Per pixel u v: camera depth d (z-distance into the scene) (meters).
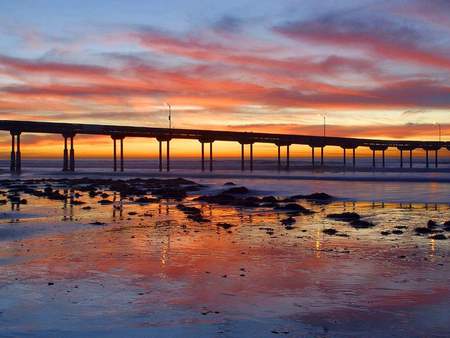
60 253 18.78
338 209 34.62
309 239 21.97
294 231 24.42
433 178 68.12
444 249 19.59
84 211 33.53
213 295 13.33
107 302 12.73
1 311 12.01
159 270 16.06
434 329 10.81
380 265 16.73
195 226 26.27
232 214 32.00
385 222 27.69
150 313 11.89
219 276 15.27
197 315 11.75
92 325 11.07
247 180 69.81
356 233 23.70
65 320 11.39
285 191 50.53
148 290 13.80
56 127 98.94
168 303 12.66
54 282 14.60
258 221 28.41
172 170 117.12
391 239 21.95
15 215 31.05
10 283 14.47
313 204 38.22
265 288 13.96
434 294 13.34
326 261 17.36
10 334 10.49
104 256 18.22
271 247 20.02
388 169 111.75
